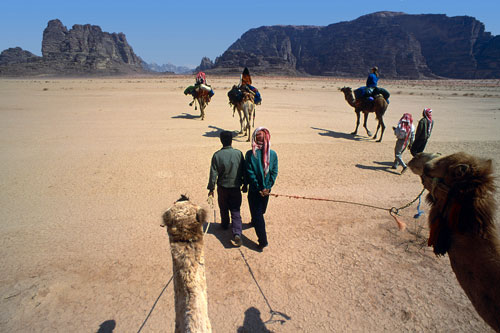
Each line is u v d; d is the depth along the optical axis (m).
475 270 2.49
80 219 6.61
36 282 4.59
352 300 4.32
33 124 17.38
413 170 3.11
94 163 10.51
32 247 5.52
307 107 29.17
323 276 4.81
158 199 7.69
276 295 4.39
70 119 19.16
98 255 5.28
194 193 8.06
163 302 4.20
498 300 2.37
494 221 2.46
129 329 3.76
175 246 2.72
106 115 20.98
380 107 14.52
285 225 6.45
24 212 6.94
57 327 3.80
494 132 17.41
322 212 7.10
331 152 12.62
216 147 12.80
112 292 4.40
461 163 2.50
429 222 2.86
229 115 22.31
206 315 2.55
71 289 4.46
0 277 4.70
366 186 8.88
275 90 58.88
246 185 5.67
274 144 13.71
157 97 34.47
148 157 11.26
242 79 14.83
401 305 4.22
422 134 10.03
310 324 3.90
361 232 6.20
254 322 3.90
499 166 10.39
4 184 8.60
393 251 5.52
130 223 6.43
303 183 8.95
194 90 19.94
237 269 4.94
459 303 4.26
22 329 3.77
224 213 6.02
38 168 9.95
